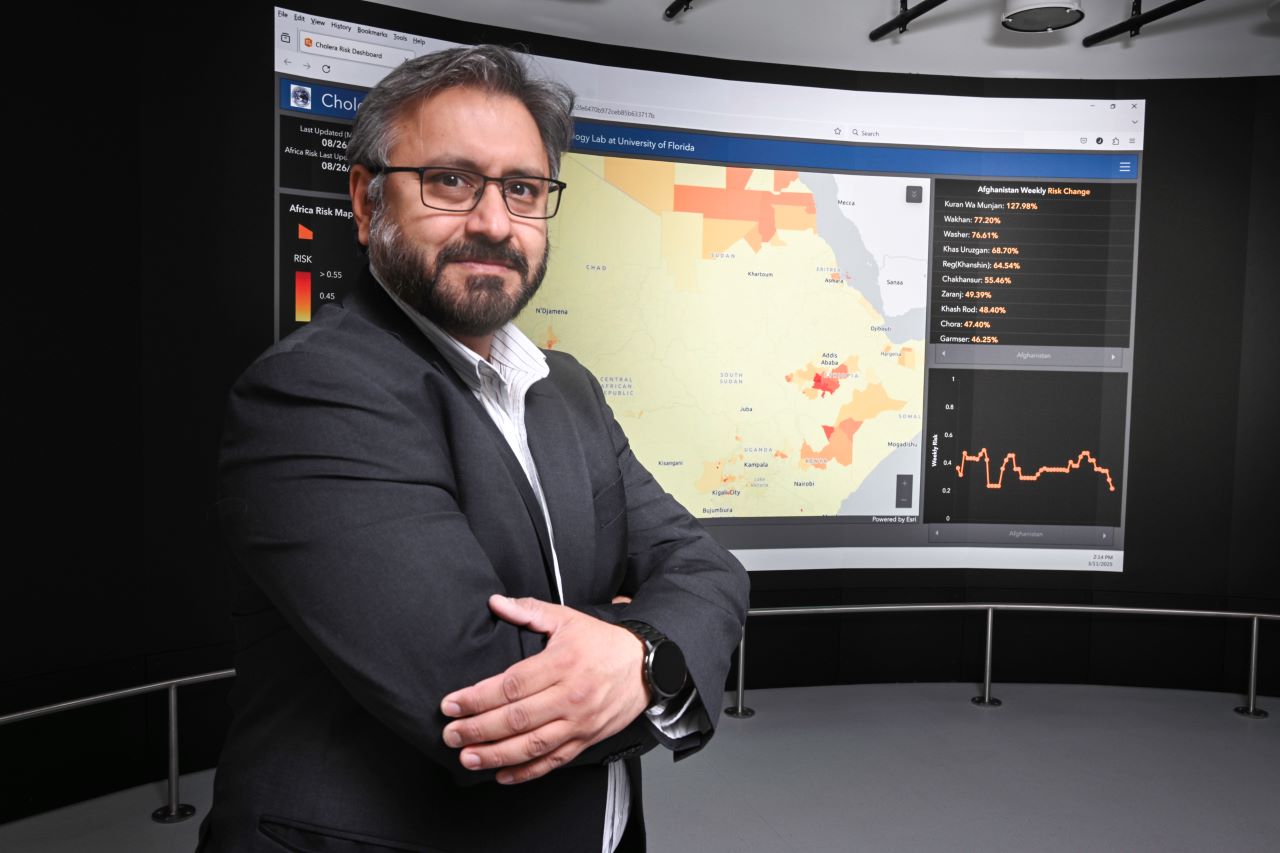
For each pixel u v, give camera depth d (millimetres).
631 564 1189
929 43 3387
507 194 925
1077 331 3508
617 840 1024
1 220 2391
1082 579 3564
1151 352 3553
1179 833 2553
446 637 775
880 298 3451
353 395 809
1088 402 3520
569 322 3195
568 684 797
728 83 3297
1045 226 3482
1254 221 3496
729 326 3350
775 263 3373
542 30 3104
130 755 2703
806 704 3504
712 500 3371
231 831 836
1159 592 3566
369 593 761
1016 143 3459
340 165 2865
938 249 3469
